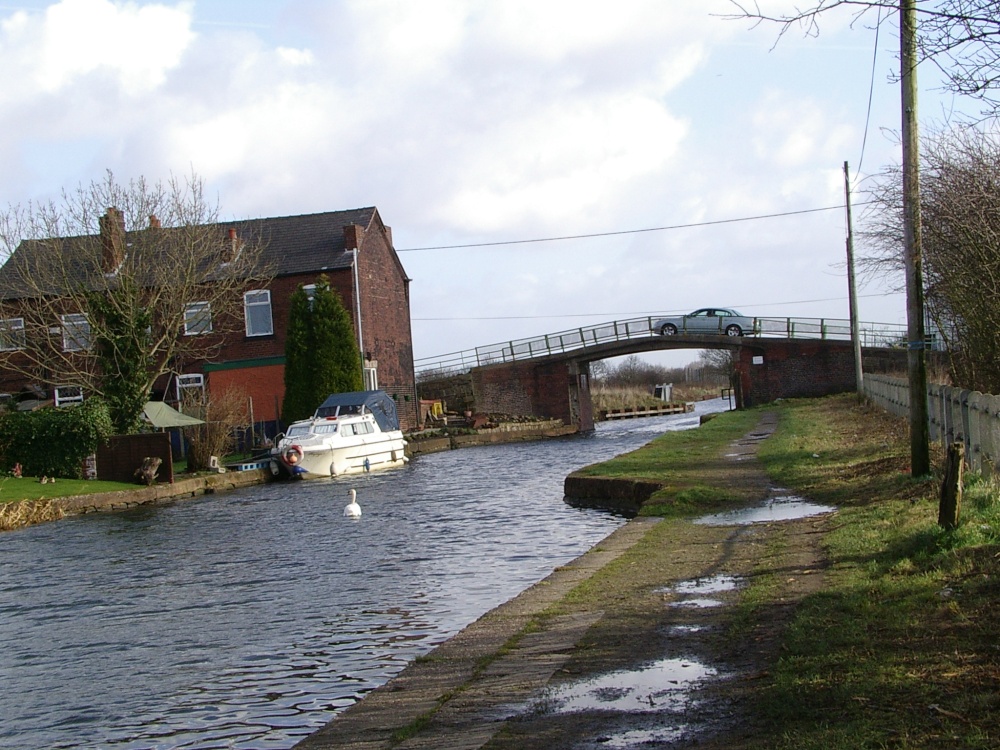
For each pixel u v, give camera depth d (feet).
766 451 87.61
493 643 30.32
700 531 49.01
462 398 216.54
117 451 110.11
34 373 152.76
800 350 194.80
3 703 33.47
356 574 52.65
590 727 21.97
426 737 22.48
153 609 47.29
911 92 49.90
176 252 130.82
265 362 155.33
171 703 32.19
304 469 121.49
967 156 70.28
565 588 37.58
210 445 124.16
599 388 407.03
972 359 73.61
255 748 27.48
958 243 64.80
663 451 95.40
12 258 136.56
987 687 20.89
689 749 19.98
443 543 61.41
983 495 40.65
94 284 134.10
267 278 152.46
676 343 204.23
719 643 27.66
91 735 29.68
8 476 106.42
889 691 21.48
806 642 25.73
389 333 173.06
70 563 63.67
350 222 164.66
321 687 32.65
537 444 171.53
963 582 29.25
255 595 48.83
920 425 53.36
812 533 44.37
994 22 24.22
